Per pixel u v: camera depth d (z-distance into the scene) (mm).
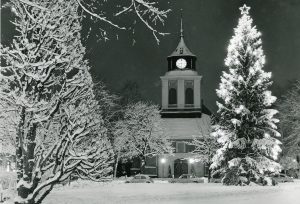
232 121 47125
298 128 66938
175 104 87750
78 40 15531
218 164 48344
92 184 42562
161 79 88500
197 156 68750
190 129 84125
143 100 82125
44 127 16781
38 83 15383
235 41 49844
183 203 27656
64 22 14781
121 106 76125
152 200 29109
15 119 15656
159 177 80500
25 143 15477
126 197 29609
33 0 14227
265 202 28766
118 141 68812
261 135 47969
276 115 73375
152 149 76375
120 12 7941
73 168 16219
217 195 33531
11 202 17016
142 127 73812
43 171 16219
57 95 15578
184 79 87938
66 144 15570
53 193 29938
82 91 16531
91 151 16344
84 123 15781
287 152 70875
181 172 81375
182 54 89562
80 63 16391
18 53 14320
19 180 15609
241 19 50000
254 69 48594
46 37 14922
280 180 61688
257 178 46062
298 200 30297
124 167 80625
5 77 14586
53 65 15031
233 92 49188
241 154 47500
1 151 19297
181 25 90688
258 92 48656
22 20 14633
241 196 33750
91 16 8234
